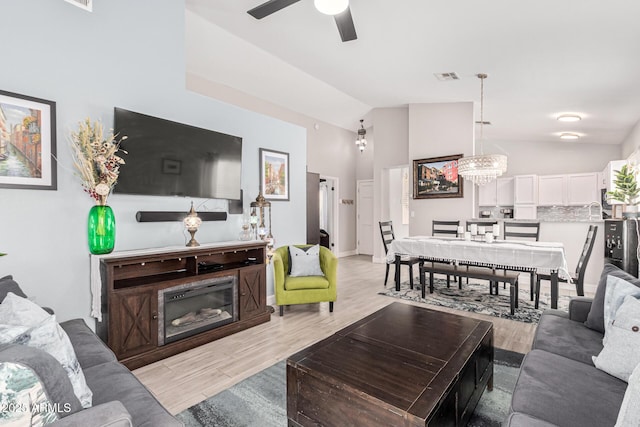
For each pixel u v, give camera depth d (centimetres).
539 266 345
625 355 140
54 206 237
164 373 233
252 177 387
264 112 610
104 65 265
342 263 715
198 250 283
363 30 330
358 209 860
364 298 427
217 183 337
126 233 278
